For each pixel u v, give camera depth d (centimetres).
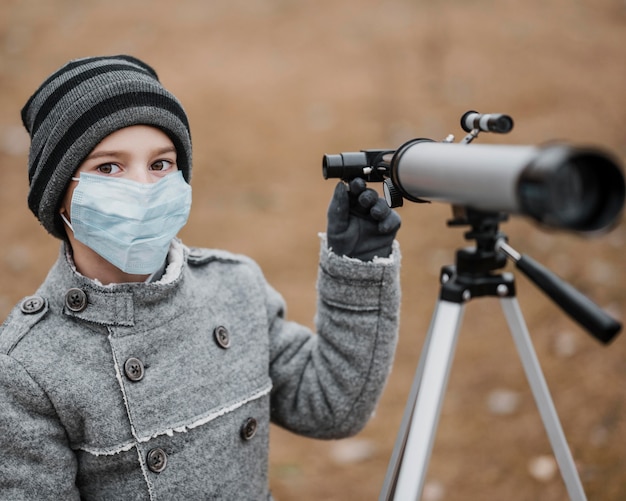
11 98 665
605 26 847
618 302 358
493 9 875
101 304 128
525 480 259
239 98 664
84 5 923
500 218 136
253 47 785
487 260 138
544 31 809
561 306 120
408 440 129
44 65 741
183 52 771
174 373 132
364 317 142
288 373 153
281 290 398
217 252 154
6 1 943
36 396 121
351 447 287
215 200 511
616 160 79
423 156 105
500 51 746
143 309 130
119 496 130
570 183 77
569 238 429
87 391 124
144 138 128
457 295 138
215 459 135
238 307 147
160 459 129
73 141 124
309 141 585
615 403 290
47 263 440
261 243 453
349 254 139
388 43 777
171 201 130
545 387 147
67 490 125
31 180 133
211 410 134
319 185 526
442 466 270
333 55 753
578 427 280
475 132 127
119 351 127
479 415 297
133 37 813
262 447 146
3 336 125
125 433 126
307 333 159
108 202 125
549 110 614
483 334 353
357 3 905
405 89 664
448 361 133
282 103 653
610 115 602
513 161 81
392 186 121
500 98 641
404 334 356
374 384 147
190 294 138
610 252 410
